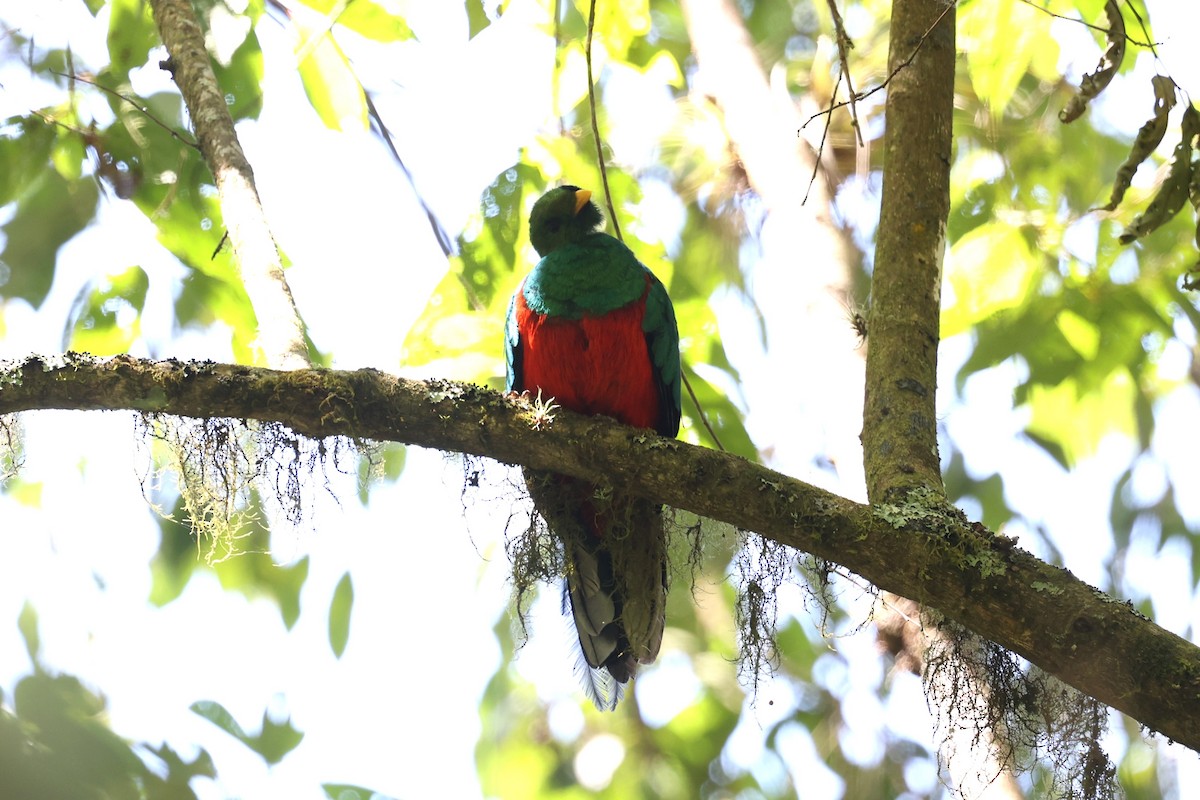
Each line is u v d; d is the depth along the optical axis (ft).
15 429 25.68
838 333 33.01
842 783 48.26
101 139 36.55
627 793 49.19
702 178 47.24
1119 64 25.09
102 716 28.09
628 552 25.40
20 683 24.62
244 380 22.49
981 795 22.22
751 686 23.62
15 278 36.70
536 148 39.19
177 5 32.53
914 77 25.66
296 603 40.32
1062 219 44.42
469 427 22.86
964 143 46.26
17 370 22.20
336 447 24.13
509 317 30.45
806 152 38.52
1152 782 45.62
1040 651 19.13
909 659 31.14
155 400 22.47
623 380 28.37
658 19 52.85
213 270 36.99
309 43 35.47
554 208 33.53
